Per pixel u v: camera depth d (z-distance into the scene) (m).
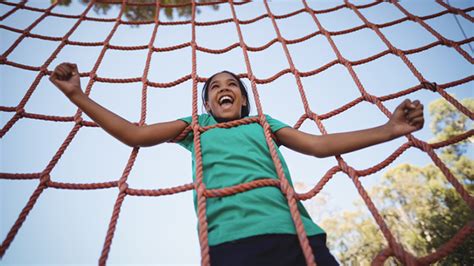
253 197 1.46
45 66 2.93
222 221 1.42
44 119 2.31
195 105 2.12
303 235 1.27
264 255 1.27
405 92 2.46
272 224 1.34
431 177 10.23
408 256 1.19
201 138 1.87
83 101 1.70
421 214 9.57
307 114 2.30
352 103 2.41
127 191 1.67
